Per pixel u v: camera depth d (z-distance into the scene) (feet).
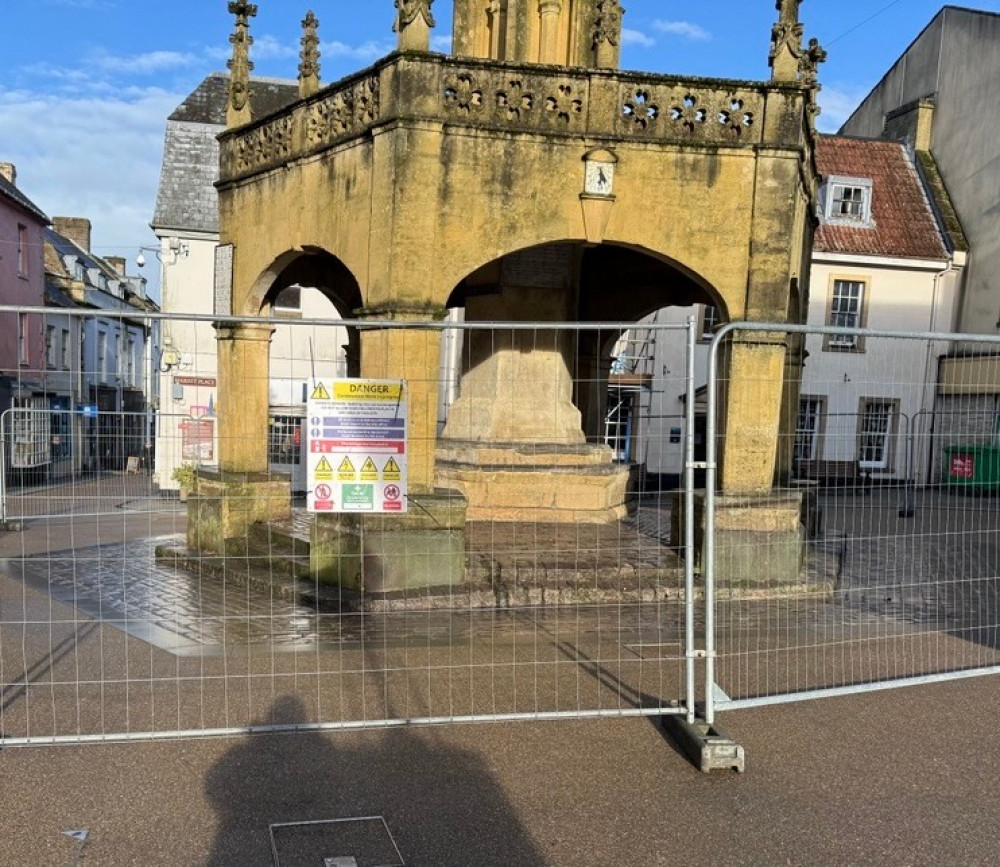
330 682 20.75
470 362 42.63
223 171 37.45
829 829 14.16
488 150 28.66
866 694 20.75
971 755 17.24
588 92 29.12
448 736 17.57
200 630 25.46
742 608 29.01
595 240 29.58
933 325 91.86
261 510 35.45
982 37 91.45
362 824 13.94
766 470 30.73
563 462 40.42
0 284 90.68
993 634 26.84
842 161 96.78
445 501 28.43
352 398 19.58
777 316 30.27
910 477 39.22
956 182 94.58
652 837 13.76
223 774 15.64
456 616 27.09
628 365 81.51
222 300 37.24
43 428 36.40
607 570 29.73
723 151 29.76
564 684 20.88
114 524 50.90
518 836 13.69
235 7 36.52
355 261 29.99
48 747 16.65
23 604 27.30
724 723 18.69
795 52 29.76
